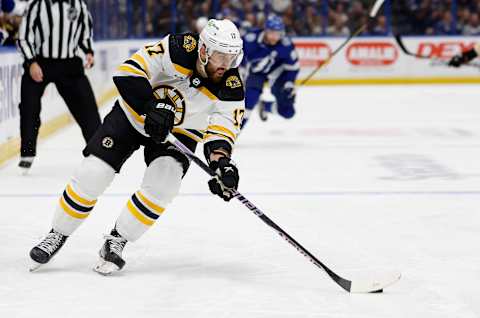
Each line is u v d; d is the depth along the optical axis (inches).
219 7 1060.5
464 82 1107.3
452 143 582.2
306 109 824.9
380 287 234.5
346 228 321.7
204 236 305.9
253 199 381.1
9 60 507.8
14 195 389.4
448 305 224.2
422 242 299.4
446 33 1099.9
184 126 246.4
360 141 596.1
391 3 1087.6
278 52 554.3
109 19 960.9
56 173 454.9
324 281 247.9
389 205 366.6
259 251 284.4
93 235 305.6
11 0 529.0
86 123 446.0
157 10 1053.8
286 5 1077.8
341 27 1088.2
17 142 526.3
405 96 949.2
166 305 223.0
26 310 218.1
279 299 229.3
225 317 213.6
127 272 255.6
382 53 1098.1
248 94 564.1
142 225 246.8
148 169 244.5
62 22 430.9
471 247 291.9
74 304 223.0
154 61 237.1
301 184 421.4
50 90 627.5
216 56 228.1
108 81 932.0
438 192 397.1
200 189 400.5
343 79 1100.5
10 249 284.7
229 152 238.2
